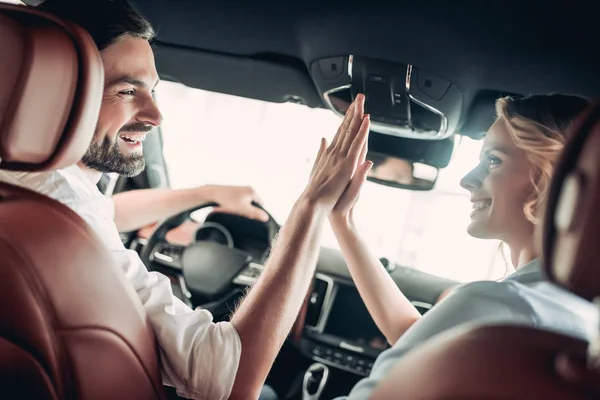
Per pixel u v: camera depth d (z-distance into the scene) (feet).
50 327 3.41
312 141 9.77
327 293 8.34
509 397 1.84
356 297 8.39
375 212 9.62
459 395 1.89
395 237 9.32
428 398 1.93
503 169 3.98
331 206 4.87
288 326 4.69
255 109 9.27
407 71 5.98
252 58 6.84
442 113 6.39
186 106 8.93
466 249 8.98
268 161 10.04
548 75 5.65
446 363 2.01
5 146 3.10
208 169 9.83
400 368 2.14
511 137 3.97
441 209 9.32
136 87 4.78
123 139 4.91
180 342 4.39
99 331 3.62
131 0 6.36
